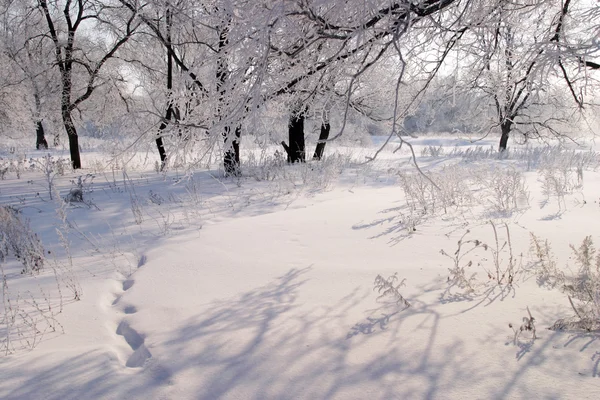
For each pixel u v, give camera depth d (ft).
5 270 15.20
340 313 9.95
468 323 9.06
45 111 59.26
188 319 10.12
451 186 21.43
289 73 10.12
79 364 8.42
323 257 14.06
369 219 18.61
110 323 10.52
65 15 50.70
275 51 9.16
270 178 35.94
